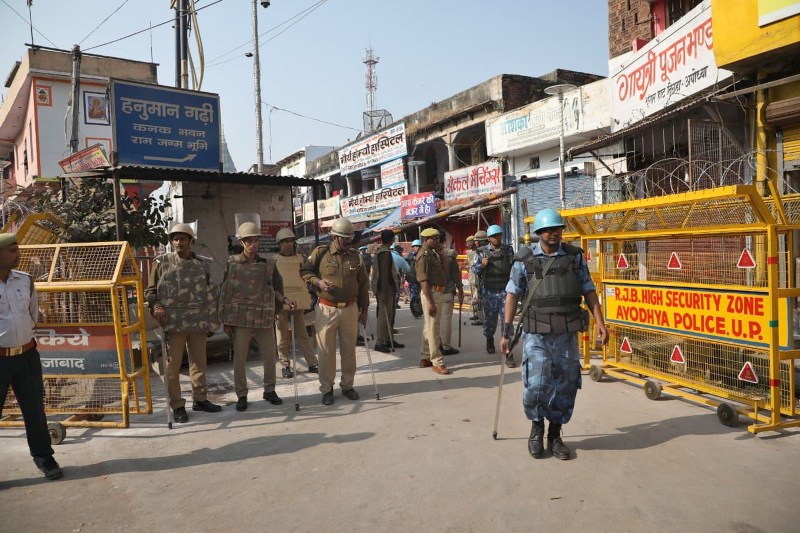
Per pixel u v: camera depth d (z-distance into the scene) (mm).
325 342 5781
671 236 5281
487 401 5559
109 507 3518
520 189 17438
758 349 4438
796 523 2963
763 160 8078
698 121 8742
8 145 27047
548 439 4152
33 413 4031
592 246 8273
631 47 13711
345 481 3750
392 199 22859
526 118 16750
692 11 9094
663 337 5656
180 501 3562
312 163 32406
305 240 24609
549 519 3107
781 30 7164
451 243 21250
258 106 21266
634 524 3016
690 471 3676
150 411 5527
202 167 8945
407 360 7895
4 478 4055
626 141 11820
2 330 3924
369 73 43531
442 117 21109
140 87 8320
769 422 4371
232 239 9859
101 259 5316
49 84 20281
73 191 8297
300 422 5184
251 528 3158
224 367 7996
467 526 3066
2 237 3959
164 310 5184
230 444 4641
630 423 4703
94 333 5199
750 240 4531
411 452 4227
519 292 4328
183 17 13242
